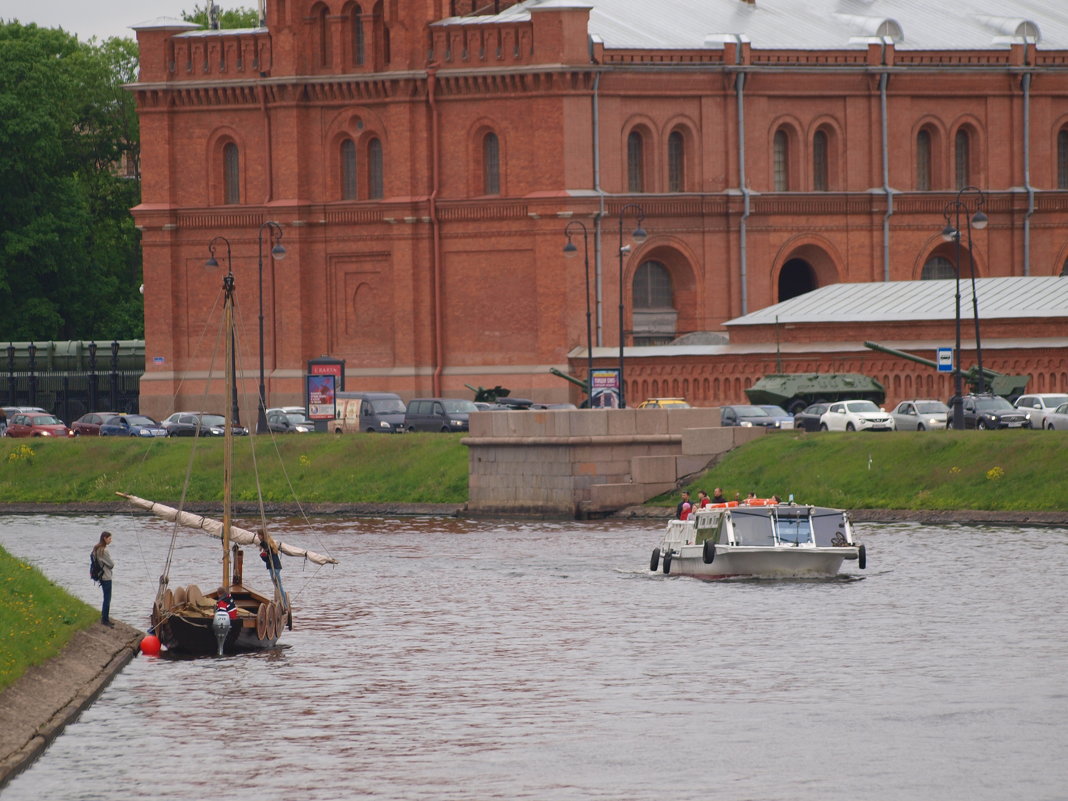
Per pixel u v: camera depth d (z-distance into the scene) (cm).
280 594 18325
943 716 14262
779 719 14312
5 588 16925
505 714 14700
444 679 16038
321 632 18512
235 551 18375
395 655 17175
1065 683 15275
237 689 15712
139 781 12962
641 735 13938
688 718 14412
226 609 17325
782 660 16438
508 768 13138
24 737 13762
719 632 17888
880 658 16412
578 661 16688
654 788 12588
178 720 14638
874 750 13362
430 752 13600
